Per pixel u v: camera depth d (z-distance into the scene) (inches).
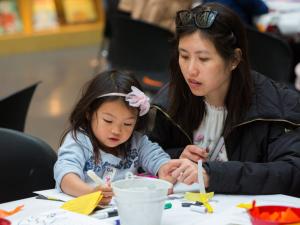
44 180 72.4
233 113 73.1
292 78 147.0
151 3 163.5
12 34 324.2
